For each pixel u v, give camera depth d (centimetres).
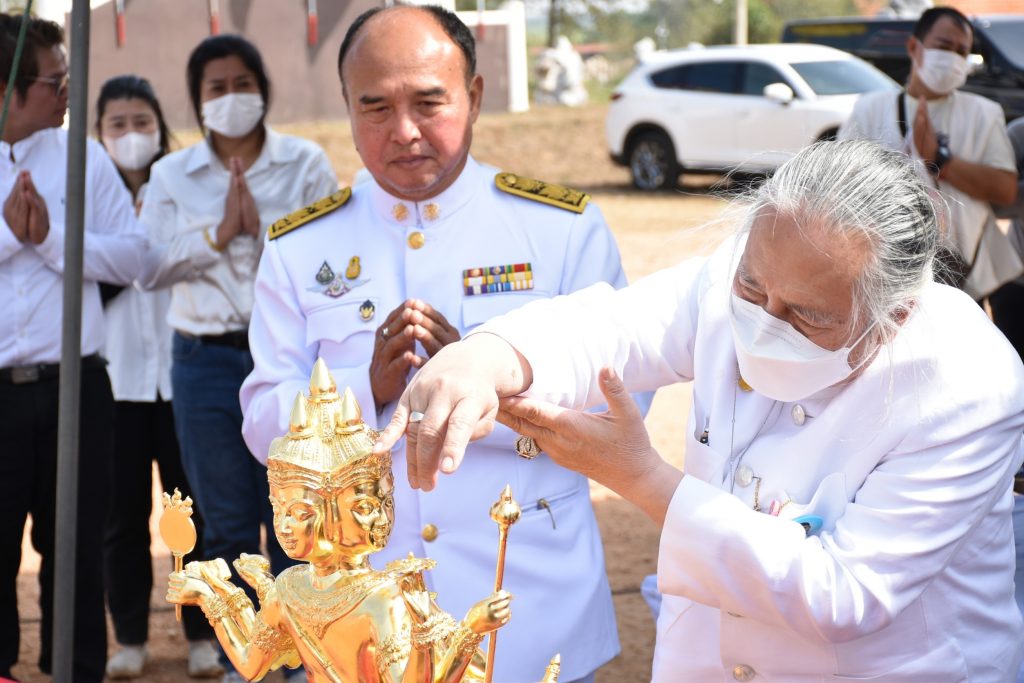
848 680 175
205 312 384
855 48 1564
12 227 343
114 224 382
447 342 232
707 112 1524
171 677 425
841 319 161
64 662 218
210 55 400
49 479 366
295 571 147
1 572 368
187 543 151
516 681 234
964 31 457
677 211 1481
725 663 183
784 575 162
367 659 139
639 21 3884
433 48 234
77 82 215
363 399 235
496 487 239
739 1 2839
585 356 193
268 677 416
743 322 171
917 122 450
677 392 819
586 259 252
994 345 176
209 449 383
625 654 432
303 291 251
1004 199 454
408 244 247
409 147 235
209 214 401
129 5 1642
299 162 414
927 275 165
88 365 367
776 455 181
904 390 171
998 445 171
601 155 1917
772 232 162
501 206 253
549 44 3853
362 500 139
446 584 235
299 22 1769
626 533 561
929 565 165
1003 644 181
